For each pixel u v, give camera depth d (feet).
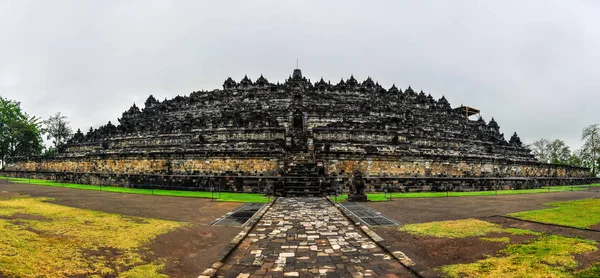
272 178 105.09
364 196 83.87
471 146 167.84
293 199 89.15
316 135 140.97
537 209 67.41
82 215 54.24
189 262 33.04
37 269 27.71
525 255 33.76
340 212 65.92
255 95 185.37
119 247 36.42
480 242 39.86
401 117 167.84
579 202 78.84
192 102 193.77
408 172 123.65
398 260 33.91
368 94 195.62
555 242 38.47
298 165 116.98
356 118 161.89
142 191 107.45
